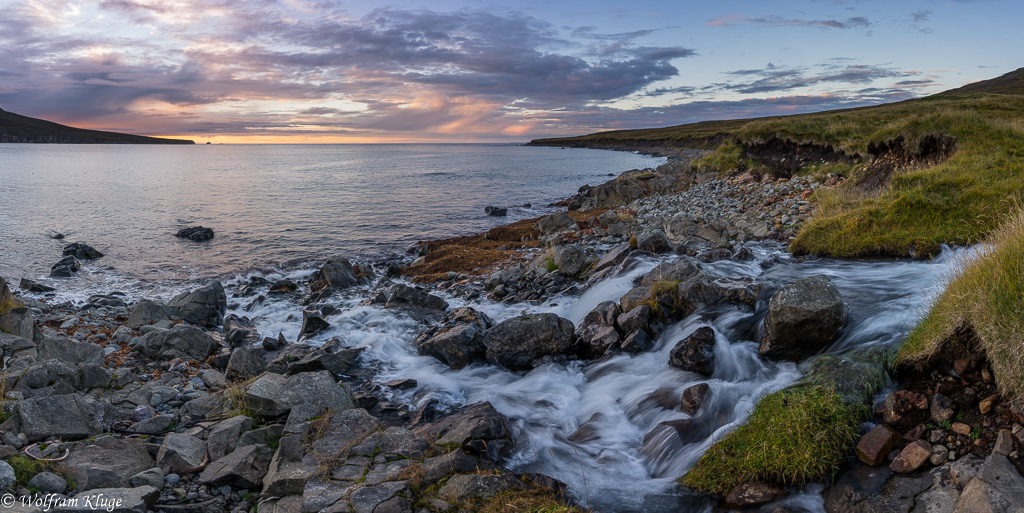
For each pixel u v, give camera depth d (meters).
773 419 6.32
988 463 5.02
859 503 5.27
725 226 17.67
